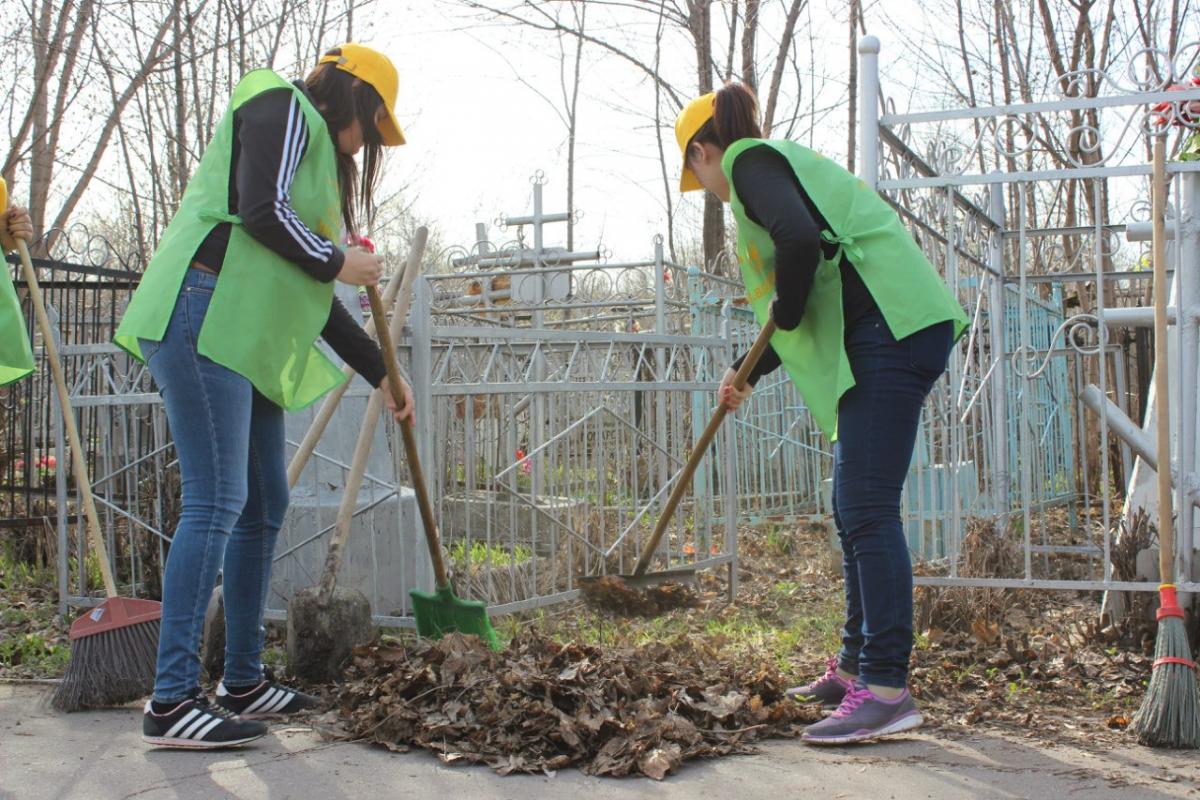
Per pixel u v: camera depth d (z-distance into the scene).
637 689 3.22
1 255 3.71
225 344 2.98
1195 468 4.13
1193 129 4.32
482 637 3.88
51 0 10.02
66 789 2.70
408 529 4.78
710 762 2.96
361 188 3.45
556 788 2.74
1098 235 4.39
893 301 3.10
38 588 5.57
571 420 4.95
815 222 3.10
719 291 10.90
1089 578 5.40
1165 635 3.19
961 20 12.91
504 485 4.66
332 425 4.77
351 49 3.32
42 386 6.44
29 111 9.80
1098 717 3.42
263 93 3.01
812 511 8.85
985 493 6.31
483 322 10.20
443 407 4.54
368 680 3.38
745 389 3.56
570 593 4.87
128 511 4.96
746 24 13.50
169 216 12.15
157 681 3.04
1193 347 4.11
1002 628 4.60
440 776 2.82
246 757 2.97
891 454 3.15
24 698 3.60
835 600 5.50
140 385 5.06
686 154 3.45
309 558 4.69
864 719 3.11
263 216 2.92
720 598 5.50
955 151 4.76
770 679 3.50
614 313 11.87
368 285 3.18
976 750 3.06
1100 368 4.42
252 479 3.33
